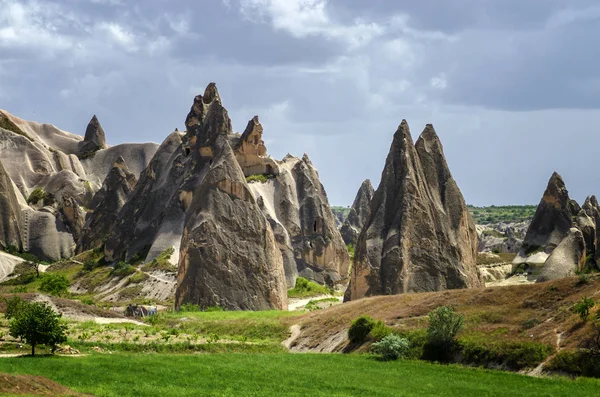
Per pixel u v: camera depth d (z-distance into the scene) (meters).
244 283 132.38
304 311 111.88
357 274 121.44
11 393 47.59
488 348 68.56
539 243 147.12
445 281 121.62
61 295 146.50
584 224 143.75
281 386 57.56
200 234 133.75
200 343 80.56
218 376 60.59
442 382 60.62
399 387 58.62
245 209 139.38
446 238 125.12
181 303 130.12
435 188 130.00
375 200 126.81
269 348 82.94
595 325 65.25
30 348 69.75
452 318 72.50
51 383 51.25
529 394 55.94
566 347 64.69
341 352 79.50
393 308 86.56
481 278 129.88
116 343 76.50
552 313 71.88
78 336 78.50
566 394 55.72
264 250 137.25
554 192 149.25
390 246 121.19
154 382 56.59
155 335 84.00
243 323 95.19
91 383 54.81
